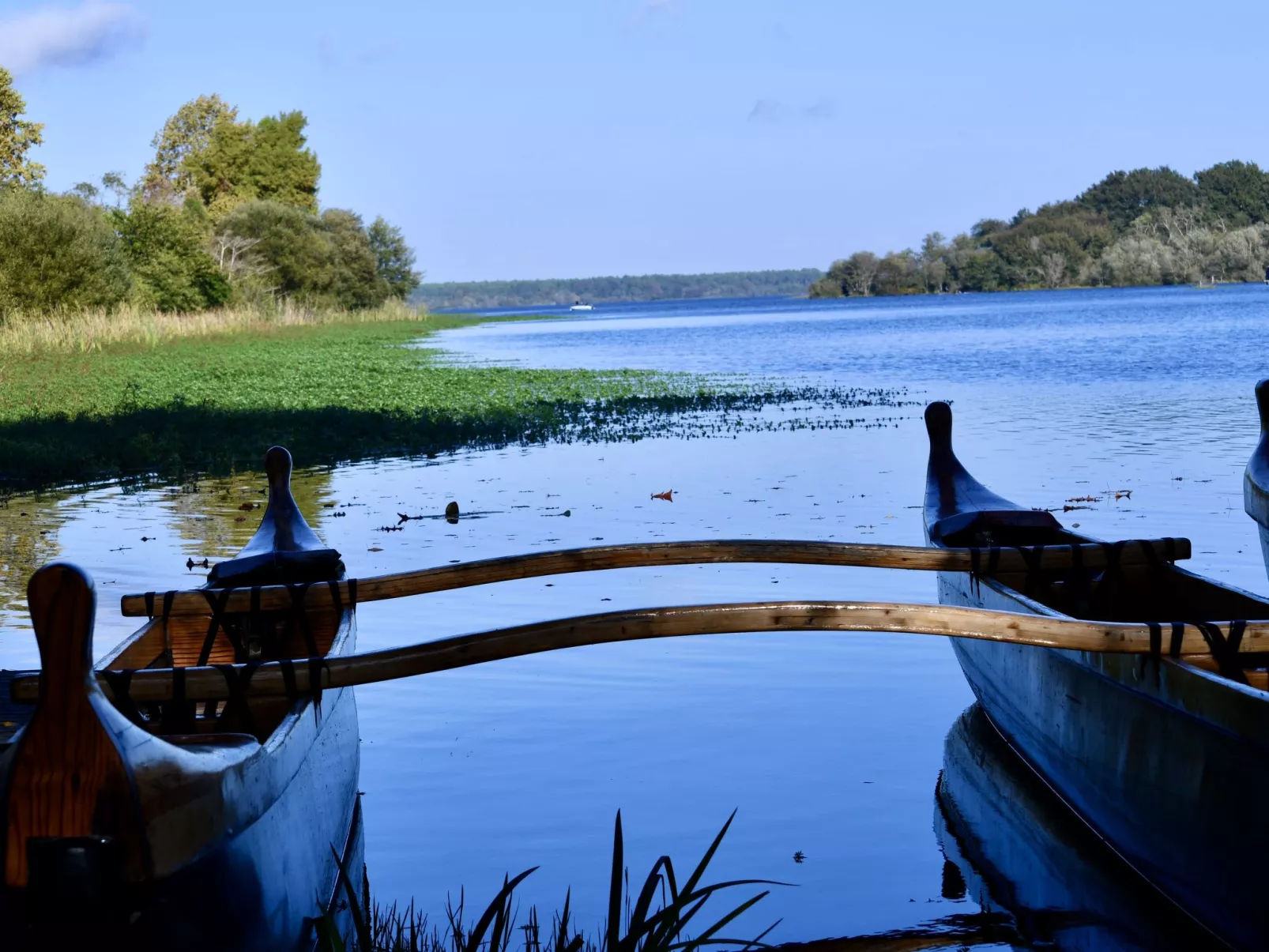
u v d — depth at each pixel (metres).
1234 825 3.94
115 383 24.73
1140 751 4.50
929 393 22.47
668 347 46.59
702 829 5.00
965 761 5.70
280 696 4.43
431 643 4.41
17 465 14.76
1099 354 32.28
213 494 12.81
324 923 3.57
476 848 4.87
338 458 15.39
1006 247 141.62
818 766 5.62
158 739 3.20
